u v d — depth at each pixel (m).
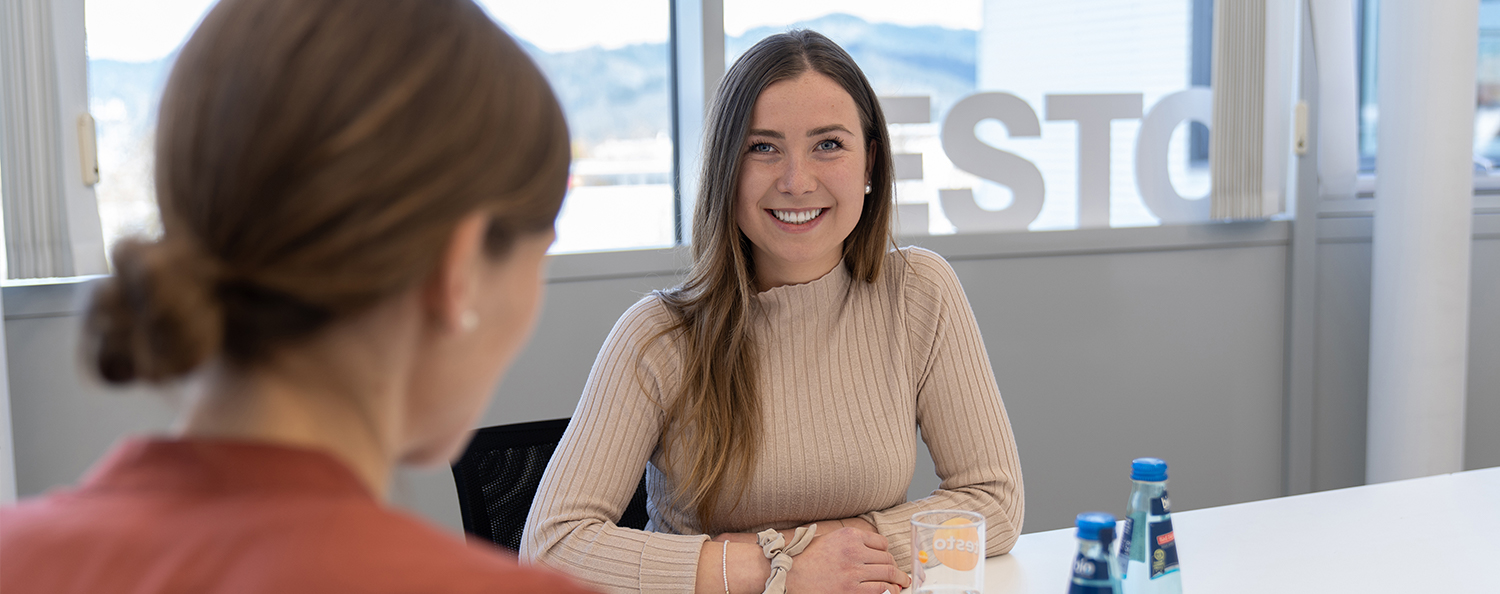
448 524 2.65
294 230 0.40
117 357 0.40
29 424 2.29
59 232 2.23
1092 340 3.14
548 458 1.72
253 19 0.42
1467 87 2.92
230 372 0.43
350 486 0.42
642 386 1.50
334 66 0.41
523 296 0.49
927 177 2.97
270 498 0.41
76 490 0.45
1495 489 1.66
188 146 0.41
